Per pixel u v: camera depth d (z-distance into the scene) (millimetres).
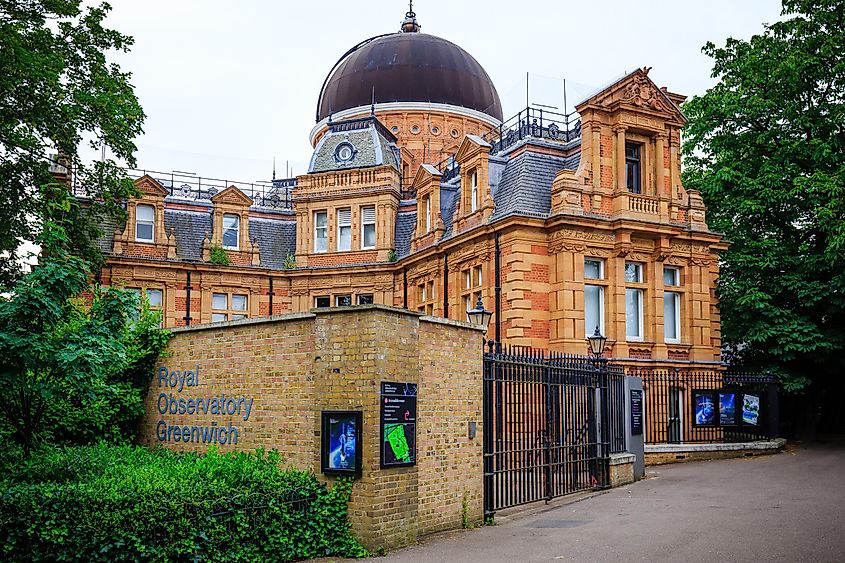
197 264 36188
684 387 28406
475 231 28984
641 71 29156
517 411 15234
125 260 35031
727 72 34344
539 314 27219
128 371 15898
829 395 35781
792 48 31766
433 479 12852
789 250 31578
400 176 39656
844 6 30859
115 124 25016
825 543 11570
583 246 27328
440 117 46406
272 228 39375
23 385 12633
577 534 12633
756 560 10602
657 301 28609
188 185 42000
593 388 17906
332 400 11922
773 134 32156
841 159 30391
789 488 17719
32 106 23031
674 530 12789
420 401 12656
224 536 10406
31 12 23406
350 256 37406
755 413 26531
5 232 22016
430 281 33406
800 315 30500
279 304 37938
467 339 13922
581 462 17531
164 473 11766
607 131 28672
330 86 48656
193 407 14914
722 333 31797
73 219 23078
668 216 28969
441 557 11133
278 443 13133
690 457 24453
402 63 46594
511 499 14898
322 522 11453
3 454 12594
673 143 29812
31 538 9750
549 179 29172
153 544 9875
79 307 15234
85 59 25219
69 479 11625
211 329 14680
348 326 11906
